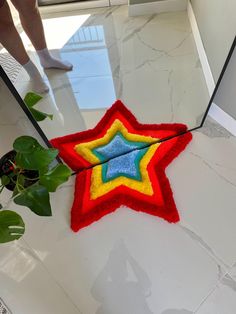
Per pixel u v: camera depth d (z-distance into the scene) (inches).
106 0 46.3
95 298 31.8
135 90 49.6
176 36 52.7
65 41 44.5
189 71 49.9
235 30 33.5
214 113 44.7
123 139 44.2
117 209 37.1
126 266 33.4
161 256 33.7
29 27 34.6
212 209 36.6
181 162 41.0
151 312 30.6
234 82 37.7
